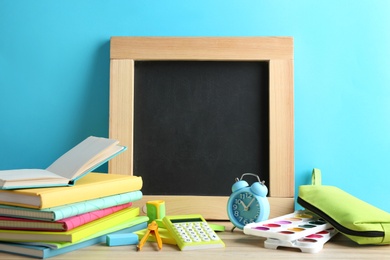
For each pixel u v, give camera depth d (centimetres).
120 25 126
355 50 125
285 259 82
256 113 120
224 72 121
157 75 122
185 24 126
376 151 124
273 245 90
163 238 94
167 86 121
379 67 124
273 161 118
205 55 120
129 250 88
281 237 88
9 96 126
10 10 126
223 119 120
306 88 125
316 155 124
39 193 81
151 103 121
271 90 119
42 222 84
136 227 102
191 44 121
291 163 118
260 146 120
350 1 125
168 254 85
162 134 121
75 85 126
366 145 124
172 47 121
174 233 92
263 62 121
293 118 119
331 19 125
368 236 89
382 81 124
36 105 126
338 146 124
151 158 120
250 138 120
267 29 125
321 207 98
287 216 105
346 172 124
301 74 125
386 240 90
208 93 121
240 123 120
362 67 124
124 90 121
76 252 86
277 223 98
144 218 105
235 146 120
